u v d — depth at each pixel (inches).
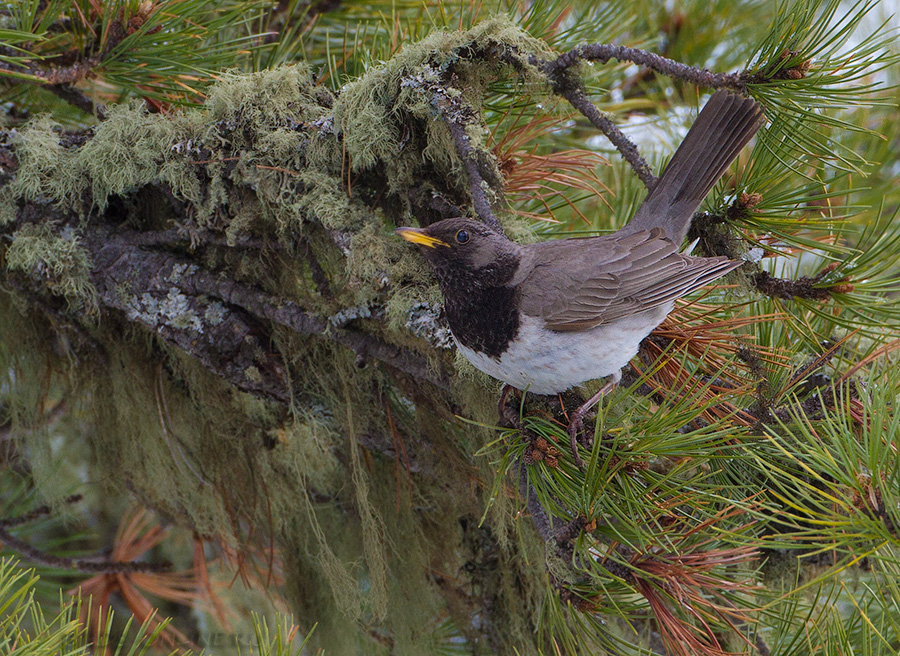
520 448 203.0
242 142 244.1
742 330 247.1
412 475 259.6
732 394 202.5
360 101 237.6
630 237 239.1
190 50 263.0
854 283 231.6
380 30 310.3
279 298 247.9
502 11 285.0
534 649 250.1
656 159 362.0
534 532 243.1
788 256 239.8
